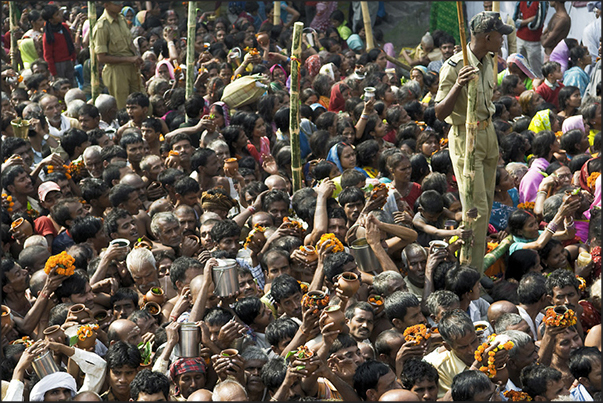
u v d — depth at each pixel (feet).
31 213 32.37
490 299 27.09
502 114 46.29
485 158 27.04
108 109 44.62
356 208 29.76
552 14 62.64
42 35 57.62
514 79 51.42
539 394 20.16
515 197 35.06
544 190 33.63
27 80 49.29
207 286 22.21
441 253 25.79
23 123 37.06
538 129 43.06
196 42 63.77
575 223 31.55
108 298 24.97
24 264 26.86
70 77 55.67
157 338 21.63
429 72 55.06
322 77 51.78
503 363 20.26
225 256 24.75
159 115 45.93
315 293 20.94
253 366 20.48
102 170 36.37
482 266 27.27
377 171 37.09
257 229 27.73
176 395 20.18
